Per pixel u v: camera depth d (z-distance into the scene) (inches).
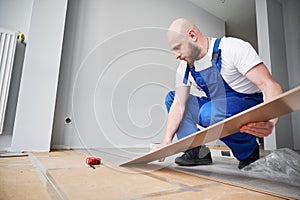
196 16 95.7
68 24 60.5
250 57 26.8
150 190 17.0
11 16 51.2
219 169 28.6
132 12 74.2
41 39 50.4
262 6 84.2
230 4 96.4
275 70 80.4
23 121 45.6
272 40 82.0
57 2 54.0
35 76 48.4
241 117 19.8
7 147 46.4
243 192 17.0
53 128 52.9
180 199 14.9
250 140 29.8
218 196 15.8
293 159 29.6
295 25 93.0
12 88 48.4
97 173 22.9
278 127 75.4
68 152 45.1
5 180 18.4
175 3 87.7
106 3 69.1
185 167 30.1
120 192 16.1
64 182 18.5
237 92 31.8
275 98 15.9
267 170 26.5
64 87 56.6
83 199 14.1
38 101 47.8
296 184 19.7
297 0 96.5
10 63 45.8
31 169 24.1
